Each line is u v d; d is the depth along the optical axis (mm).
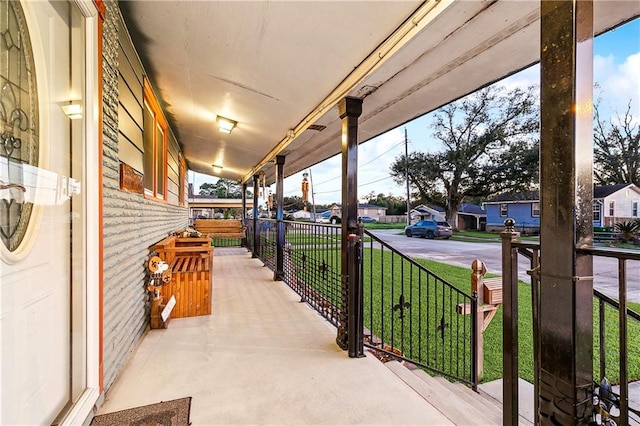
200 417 1683
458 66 2129
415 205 29656
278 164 5258
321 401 1854
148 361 2293
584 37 1015
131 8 2148
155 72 3156
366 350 2613
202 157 7574
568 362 1025
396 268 7887
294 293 4316
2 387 1034
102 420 1619
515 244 1388
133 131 2592
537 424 1242
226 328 2982
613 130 13203
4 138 1047
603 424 1061
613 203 14359
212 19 2057
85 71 1567
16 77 1114
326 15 1819
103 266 1721
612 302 1293
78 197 1542
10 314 1075
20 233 1133
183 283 3299
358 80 2373
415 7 1702
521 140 19766
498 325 4281
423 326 4020
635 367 3043
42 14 1273
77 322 1539
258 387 1989
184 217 7883
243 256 8062
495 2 1512
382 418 1713
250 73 2707
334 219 17250
